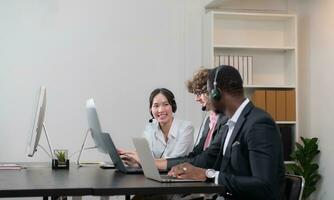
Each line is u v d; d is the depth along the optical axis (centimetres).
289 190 225
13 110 484
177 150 342
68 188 185
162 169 279
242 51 539
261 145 219
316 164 504
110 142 278
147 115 513
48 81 492
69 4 498
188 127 349
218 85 234
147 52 515
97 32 504
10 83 484
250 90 534
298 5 550
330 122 491
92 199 488
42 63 491
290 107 520
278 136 225
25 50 488
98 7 505
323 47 504
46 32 493
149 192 191
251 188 213
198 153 317
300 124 545
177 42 523
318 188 511
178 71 522
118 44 509
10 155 482
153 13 518
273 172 215
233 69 238
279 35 550
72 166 334
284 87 523
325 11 500
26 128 486
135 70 512
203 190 196
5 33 484
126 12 511
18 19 487
